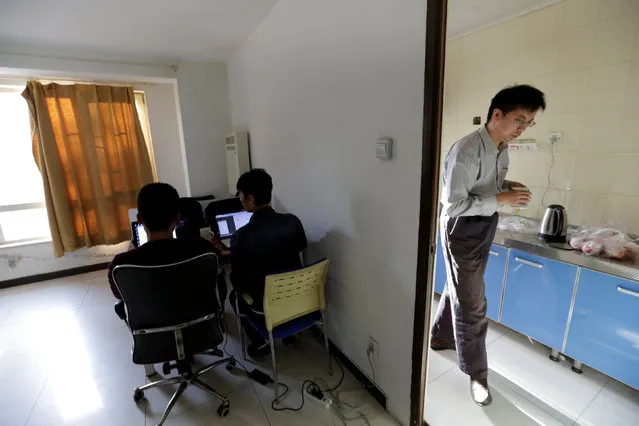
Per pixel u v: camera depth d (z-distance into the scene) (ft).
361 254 5.32
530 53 6.81
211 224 8.60
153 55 10.12
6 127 10.19
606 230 5.55
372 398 5.57
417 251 4.16
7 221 10.55
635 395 5.56
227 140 11.00
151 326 4.57
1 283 10.34
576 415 5.22
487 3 6.56
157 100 11.92
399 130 4.14
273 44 7.38
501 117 4.94
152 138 12.05
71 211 10.82
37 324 8.16
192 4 6.74
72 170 10.46
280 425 5.09
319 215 6.48
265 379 5.96
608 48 5.74
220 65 11.36
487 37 7.47
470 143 5.05
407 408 4.83
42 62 8.93
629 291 4.86
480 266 5.47
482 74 7.70
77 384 6.08
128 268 4.05
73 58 9.29
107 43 8.84
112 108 10.82
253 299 5.50
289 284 5.23
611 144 5.92
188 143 11.31
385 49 4.17
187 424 5.14
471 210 5.05
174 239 4.68
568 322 5.74
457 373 6.21
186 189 12.90
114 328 7.97
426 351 4.42
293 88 6.75
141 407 5.52
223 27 8.08
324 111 5.75
